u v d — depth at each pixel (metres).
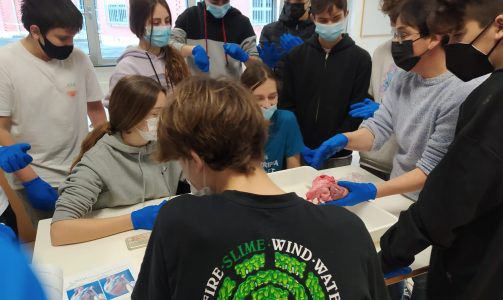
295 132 1.91
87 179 1.30
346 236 0.63
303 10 2.48
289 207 0.63
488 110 0.74
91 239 1.20
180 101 0.68
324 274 0.60
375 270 0.66
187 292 0.58
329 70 2.04
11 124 1.65
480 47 0.85
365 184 1.33
